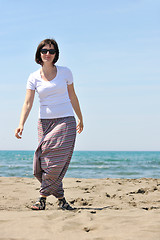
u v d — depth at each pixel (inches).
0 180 275.6
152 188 219.1
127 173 558.3
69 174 525.0
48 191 136.7
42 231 94.3
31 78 139.3
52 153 132.3
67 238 88.3
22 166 823.1
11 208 140.7
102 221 106.0
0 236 88.7
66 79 139.6
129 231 93.4
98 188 224.8
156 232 91.4
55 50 136.7
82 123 150.3
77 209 138.7
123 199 176.7
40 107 138.6
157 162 1210.6
